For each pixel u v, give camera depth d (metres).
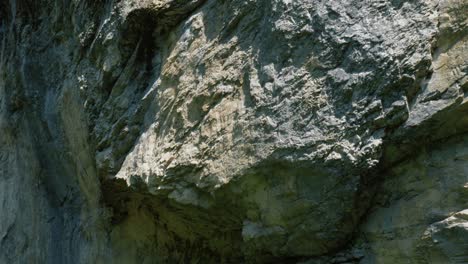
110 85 4.46
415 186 3.22
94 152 4.59
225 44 3.79
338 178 3.23
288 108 3.38
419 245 3.14
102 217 4.98
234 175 3.53
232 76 3.70
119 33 4.27
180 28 4.10
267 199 3.46
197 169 3.72
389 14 3.27
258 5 3.67
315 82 3.34
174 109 3.94
